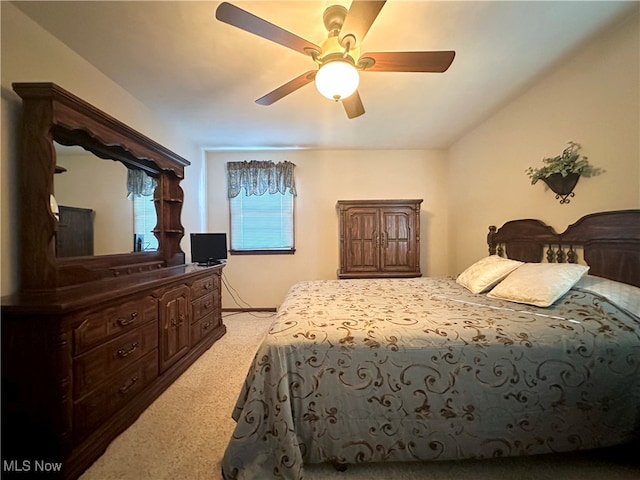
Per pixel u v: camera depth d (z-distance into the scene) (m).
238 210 4.33
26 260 1.54
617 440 1.34
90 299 1.46
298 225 4.34
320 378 1.36
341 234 3.80
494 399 1.34
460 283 2.59
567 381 1.34
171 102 2.71
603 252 1.86
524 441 1.34
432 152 4.30
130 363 1.80
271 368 1.36
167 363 2.23
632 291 1.58
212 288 3.13
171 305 2.29
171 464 1.44
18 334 1.34
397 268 3.78
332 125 3.34
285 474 1.25
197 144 3.98
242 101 2.70
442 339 1.39
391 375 1.35
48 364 1.33
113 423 1.62
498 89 2.54
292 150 4.31
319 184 4.34
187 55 2.00
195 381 2.27
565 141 2.20
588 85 1.99
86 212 1.92
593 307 1.55
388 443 1.34
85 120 1.75
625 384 1.34
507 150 2.87
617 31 1.79
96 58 2.03
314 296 2.19
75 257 1.82
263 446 1.31
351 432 1.34
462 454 1.34
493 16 1.67
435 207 4.32
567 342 1.36
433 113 3.03
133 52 1.97
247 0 1.53
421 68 1.63
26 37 1.64
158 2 1.54
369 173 4.33
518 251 2.63
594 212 1.98
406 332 1.43
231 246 4.34
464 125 3.38
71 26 1.71
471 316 1.60
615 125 1.83
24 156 1.53
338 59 1.46
